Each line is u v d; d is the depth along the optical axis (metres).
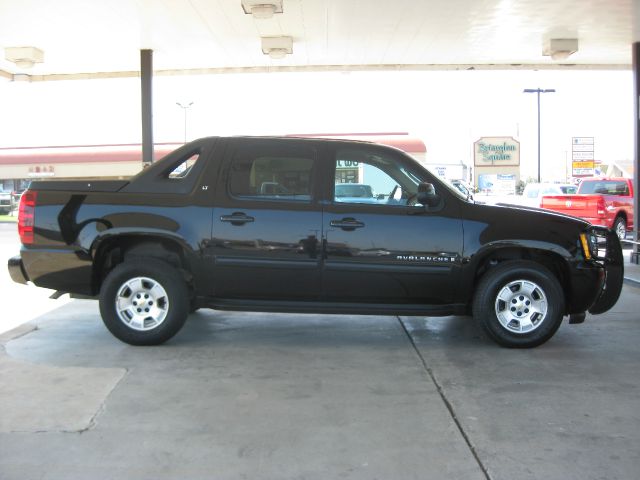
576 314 5.92
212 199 5.65
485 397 4.50
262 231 5.58
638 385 4.76
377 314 5.74
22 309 7.55
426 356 5.55
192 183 5.72
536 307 5.70
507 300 5.68
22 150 28.91
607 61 13.87
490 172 32.81
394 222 5.59
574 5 9.50
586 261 5.68
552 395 4.54
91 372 5.04
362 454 3.58
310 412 4.21
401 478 3.29
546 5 9.53
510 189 32.81
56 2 9.59
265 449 3.64
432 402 4.40
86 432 3.88
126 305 5.71
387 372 5.08
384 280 5.60
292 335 6.30
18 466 3.42
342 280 5.61
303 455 3.56
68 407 4.28
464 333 6.40
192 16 10.36
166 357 5.47
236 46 12.51
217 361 5.37
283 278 5.62
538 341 5.69
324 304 5.70
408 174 5.75
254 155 5.73
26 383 4.77
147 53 12.74
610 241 5.89
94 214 5.63
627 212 16.72
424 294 5.66
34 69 14.63
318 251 5.57
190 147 5.82
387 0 9.39
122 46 12.51
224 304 5.74
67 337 6.16
